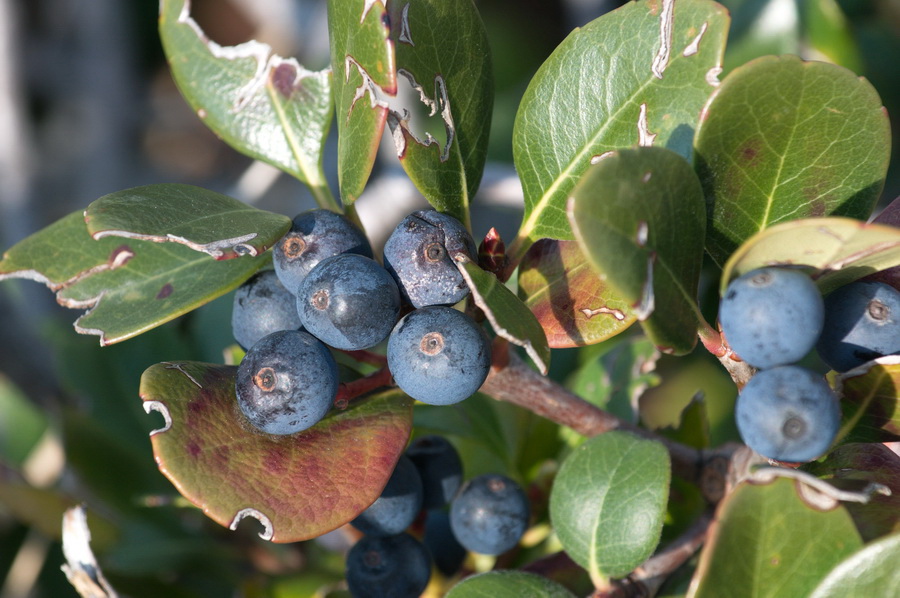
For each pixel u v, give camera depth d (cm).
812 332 17
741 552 18
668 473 19
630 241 17
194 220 18
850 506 18
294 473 18
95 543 27
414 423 24
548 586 19
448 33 19
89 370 29
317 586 26
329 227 19
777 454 17
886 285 18
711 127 18
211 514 18
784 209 19
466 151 19
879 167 18
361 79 18
